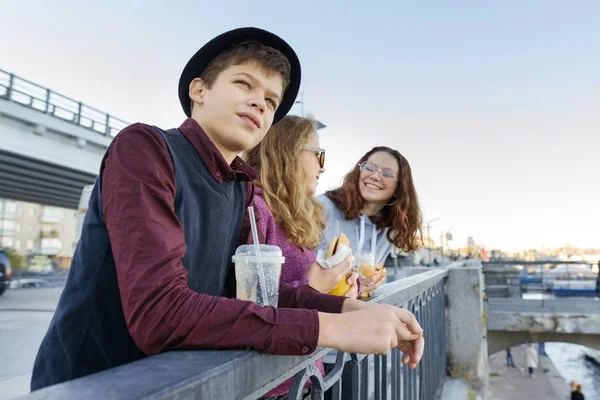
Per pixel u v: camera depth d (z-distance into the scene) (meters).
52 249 59.38
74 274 1.04
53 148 21.56
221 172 1.17
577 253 89.94
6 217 56.84
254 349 0.80
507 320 9.66
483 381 4.27
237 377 0.68
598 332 9.28
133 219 0.85
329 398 1.47
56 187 27.75
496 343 9.95
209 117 1.23
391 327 0.96
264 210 1.55
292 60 1.38
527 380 19.50
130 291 0.82
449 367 4.41
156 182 0.91
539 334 9.78
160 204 0.90
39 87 20.20
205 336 0.78
